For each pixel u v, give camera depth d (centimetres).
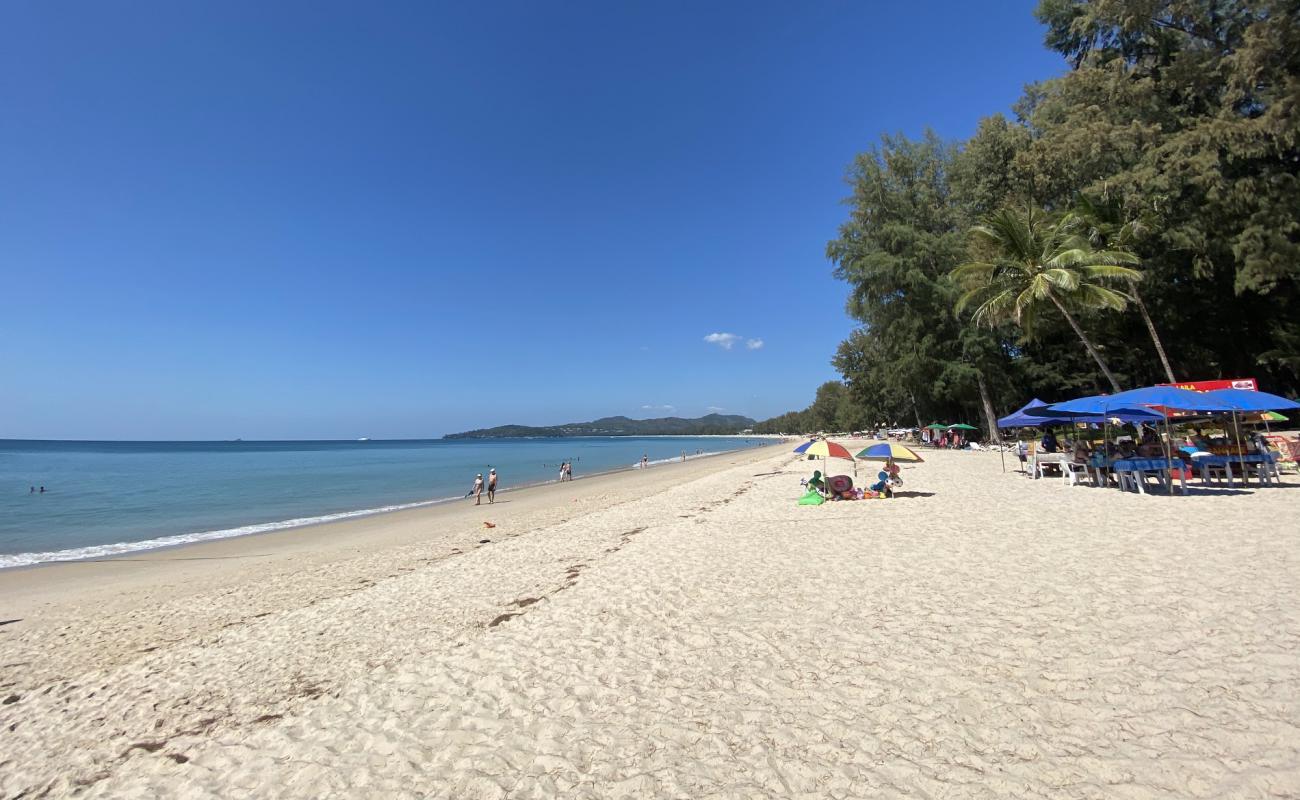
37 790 446
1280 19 1983
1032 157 2698
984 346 3353
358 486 4116
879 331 3831
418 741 446
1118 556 784
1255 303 2605
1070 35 2900
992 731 386
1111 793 314
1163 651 479
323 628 812
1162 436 1675
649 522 1547
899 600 676
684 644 597
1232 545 793
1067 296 2225
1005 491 1580
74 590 1288
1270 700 390
